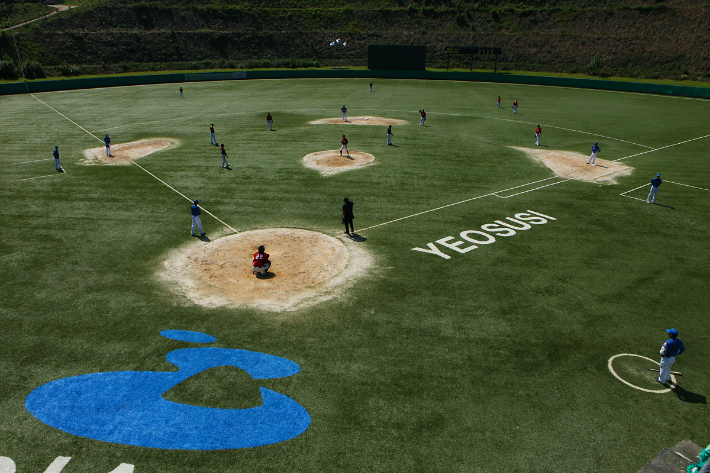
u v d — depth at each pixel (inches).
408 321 521.7
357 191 959.0
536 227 780.6
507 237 741.9
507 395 412.5
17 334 494.0
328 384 425.1
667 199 914.1
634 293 580.1
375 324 515.8
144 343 481.4
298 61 3380.9
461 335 497.0
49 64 2999.5
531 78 2790.4
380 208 865.5
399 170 1102.4
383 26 3747.5
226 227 781.9
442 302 559.2
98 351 468.1
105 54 3189.0
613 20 3383.4
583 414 392.2
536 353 468.4
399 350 472.4
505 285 597.9
